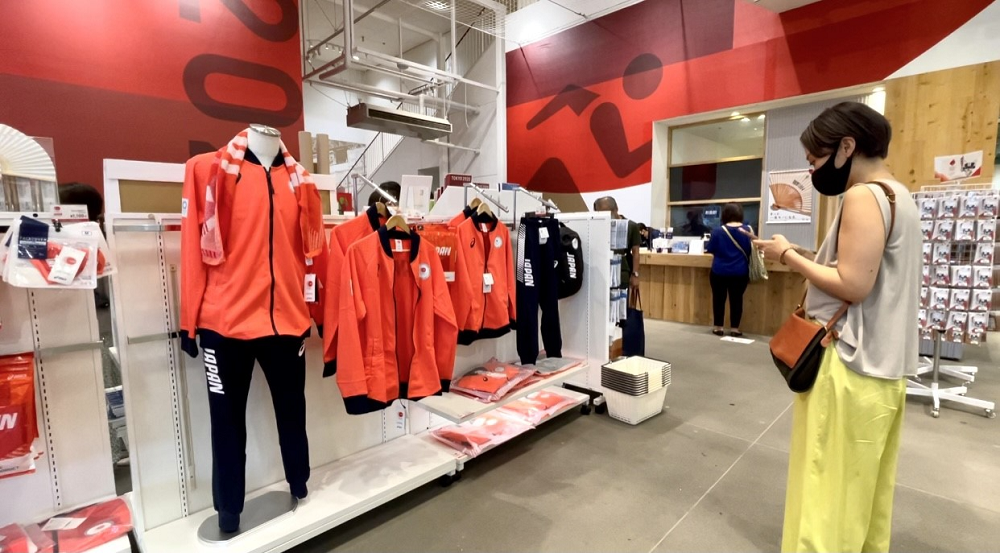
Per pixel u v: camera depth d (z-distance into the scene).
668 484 2.32
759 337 5.47
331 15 8.57
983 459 2.54
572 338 3.42
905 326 1.29
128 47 5.03
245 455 1.85
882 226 1.24
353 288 1.93
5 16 4.39
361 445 2.41
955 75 4.56
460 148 8.55
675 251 6.46
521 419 2.83
